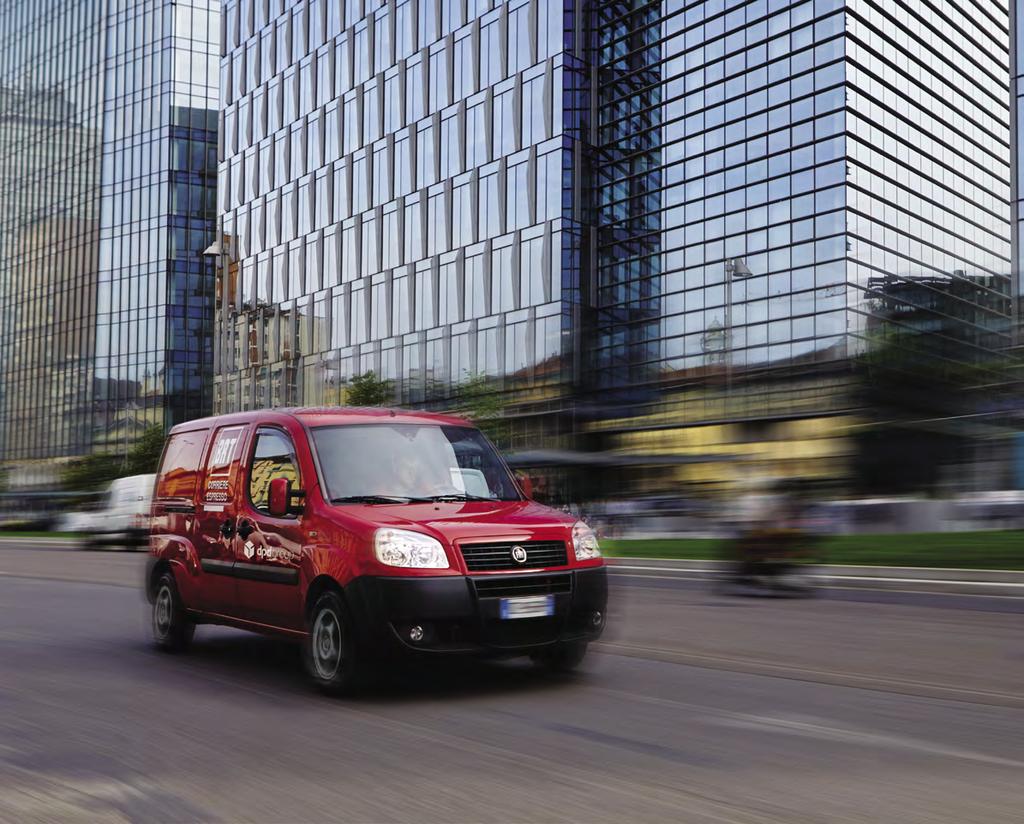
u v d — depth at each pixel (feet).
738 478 133.39
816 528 48.70
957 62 160.35
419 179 178.29
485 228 166.40
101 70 312.50
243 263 220.64
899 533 84.07
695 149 152.87
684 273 152.46
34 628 35.35
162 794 14.94
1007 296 132.16
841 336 132.05
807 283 137.90
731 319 140.36
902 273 144.25
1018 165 115.96
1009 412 84.23
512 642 21.98
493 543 21.98
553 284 155.94
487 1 168.96
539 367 156.56
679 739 18.08
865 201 138.41
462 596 21.43
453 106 173.47
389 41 186.19
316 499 23.57
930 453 93.45
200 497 28.30
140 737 18.71
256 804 14.38
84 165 314.76
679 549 81.10
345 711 20.76
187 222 294.66
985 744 17.69
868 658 27.76
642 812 13.78
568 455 138.51
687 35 154.81
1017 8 118.01
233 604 26.25
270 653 29.12
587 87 161.27
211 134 299.17
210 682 24.47
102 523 109.81
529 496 25.77
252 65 221.05
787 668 26.03
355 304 189.37
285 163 209.46
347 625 21.97
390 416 25.94
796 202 140.46
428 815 13.74
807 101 140.56
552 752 17.16
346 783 15.38
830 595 47.42
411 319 177.78
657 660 27.32
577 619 22.97
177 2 298.56
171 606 29.17
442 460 25.23
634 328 156.97
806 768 16.06
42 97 332.80
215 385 227.20
